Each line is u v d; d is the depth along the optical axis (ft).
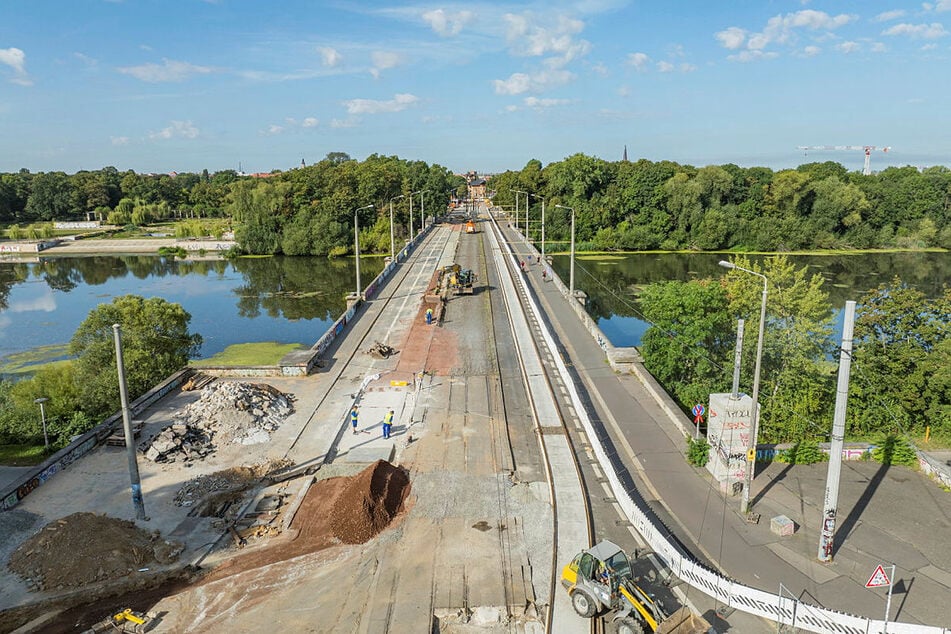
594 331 175.22
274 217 476.54
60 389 145.79
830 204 440.86
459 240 419.95
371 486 85.66
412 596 68.33
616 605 61.57
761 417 123.34
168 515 85.66
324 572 72.84
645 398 128.26
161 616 65.87
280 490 92.43
